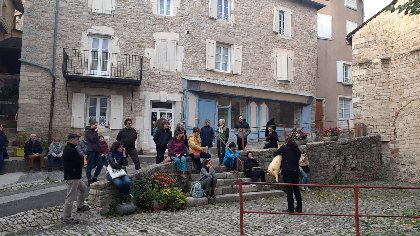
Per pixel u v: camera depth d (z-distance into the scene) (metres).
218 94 19.38
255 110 20.73
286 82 21.78
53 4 16.80
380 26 16.03
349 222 7.59
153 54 17.92
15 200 9.09
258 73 20.69
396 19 15.45
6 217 7.52
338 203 9.86
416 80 14.62
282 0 21.94
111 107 17.12
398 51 15.34
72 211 8.09
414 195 11.48
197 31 18.91
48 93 16.41
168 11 18.62
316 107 24.31
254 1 20.84
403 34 15.16
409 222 7.62
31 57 16.34
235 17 20.16
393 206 9.45
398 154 15.21
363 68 16.53
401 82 15.20
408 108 14.88
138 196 8.62
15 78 20.14
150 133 17.64
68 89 16.66
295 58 22.31
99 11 17.28
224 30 19.72
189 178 10.20
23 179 12.13
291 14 22.30
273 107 21.62
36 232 6.71
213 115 19.36
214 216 7.96
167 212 8.41
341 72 25.58
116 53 17.34
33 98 16.22
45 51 16.53
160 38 18.08
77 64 16.77
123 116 17.28
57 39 16.69
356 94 16.69
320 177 13.55
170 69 18.14
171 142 10.12
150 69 17.81
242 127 14.25
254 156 12.05
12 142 15.59
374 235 6.55
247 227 7.00
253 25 20.70
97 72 17.14
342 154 14.45
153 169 9.33
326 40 25.22
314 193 11.74
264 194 10.57
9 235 6.54
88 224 7.26
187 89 18.38
